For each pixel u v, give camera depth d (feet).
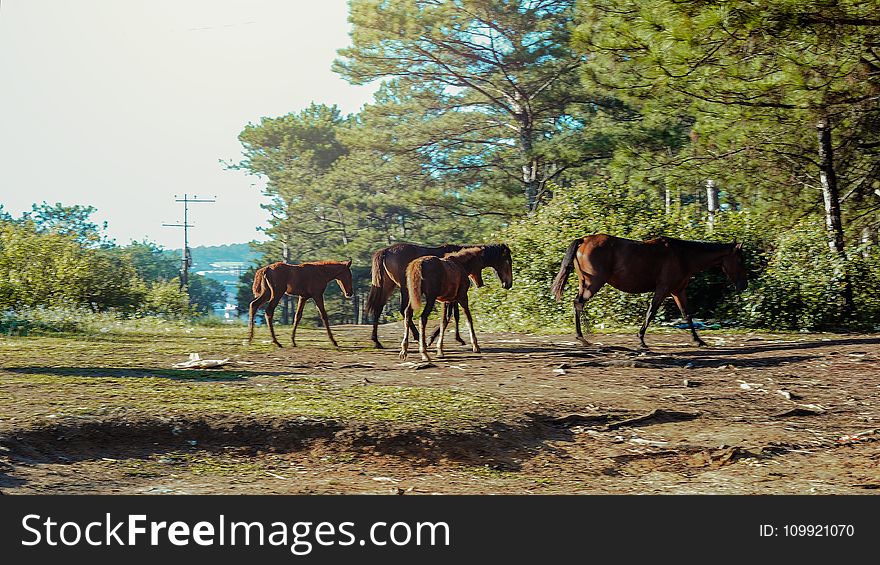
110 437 26.17
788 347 50.65
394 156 142.00
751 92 53.06
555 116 129.59
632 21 50.72
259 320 255.09
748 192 79.92
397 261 54.75
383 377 38.81
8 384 32.35
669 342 54.90
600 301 67.46
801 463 27.25
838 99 51.72
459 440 27.40
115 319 81.56
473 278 53.16
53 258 87.51
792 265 64.95
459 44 118.83
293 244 242.37
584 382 38.09
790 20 45.11
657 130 101.24
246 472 24.57
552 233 73.10
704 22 44.78
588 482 25.17
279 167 258.98
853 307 64.23
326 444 26.71
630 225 72.13
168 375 36.50
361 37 118.11
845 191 83.51
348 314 236.02
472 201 124.16
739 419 32.07
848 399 35.14
